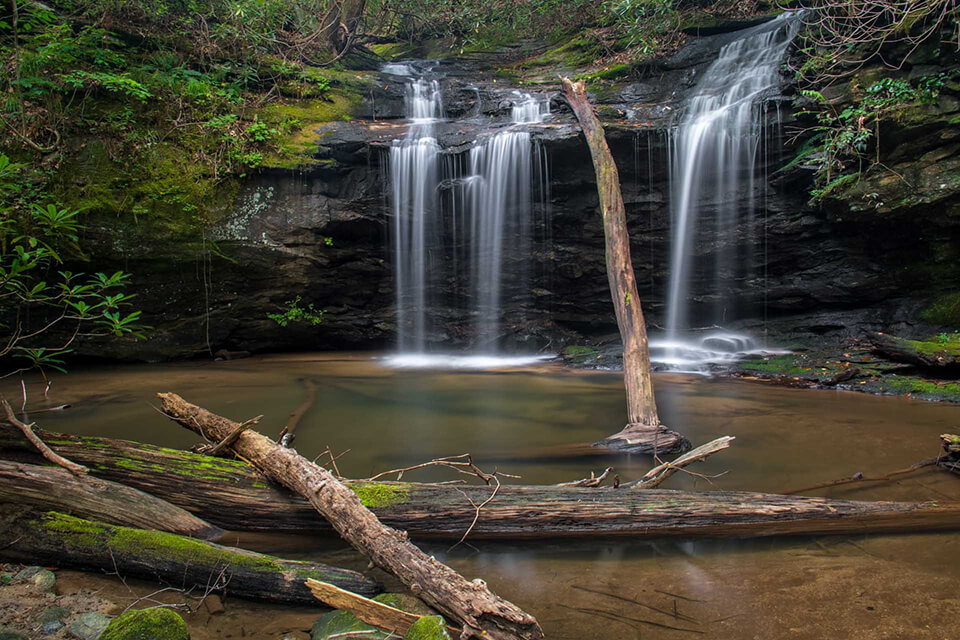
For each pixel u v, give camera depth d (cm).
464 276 1103
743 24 1142
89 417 593
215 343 1040
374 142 1031
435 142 1056
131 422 572
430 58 1545
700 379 812
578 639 229
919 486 397
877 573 278
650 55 1166
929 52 791
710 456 470
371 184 1045
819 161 857
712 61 1117
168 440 508
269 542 317
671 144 972
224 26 1084
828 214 894
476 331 1118
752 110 929
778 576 277
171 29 1097
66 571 281
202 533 317
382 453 486
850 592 261
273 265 1012
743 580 274
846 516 330
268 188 1002
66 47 901
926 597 255
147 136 946
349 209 1032
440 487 338
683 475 425
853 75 862
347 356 1080
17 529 287
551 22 1445
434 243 1088
